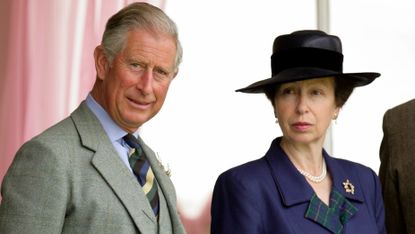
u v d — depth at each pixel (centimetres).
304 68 832
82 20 1209
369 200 878
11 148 1168
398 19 1398
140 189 708
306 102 823
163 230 722
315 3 1386
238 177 823
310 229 802
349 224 826
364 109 1387
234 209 806
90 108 735
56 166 646
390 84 1392
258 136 1345
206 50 1326
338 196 841
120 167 702
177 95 1301
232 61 1339
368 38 1391
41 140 660
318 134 834
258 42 1355
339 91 858
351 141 1381
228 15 1341
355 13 1389
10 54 1177
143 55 704
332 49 845
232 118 1332
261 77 1353
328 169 873
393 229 982
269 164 846
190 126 1305
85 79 1208
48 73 1188
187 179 1293
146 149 786
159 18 718
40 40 1190
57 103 1188
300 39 841
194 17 1322
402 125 988
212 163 1312
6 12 1182
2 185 648
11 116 1172
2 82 1173
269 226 802
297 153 854
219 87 1327
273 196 814
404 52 1396
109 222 661
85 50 1210
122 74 709
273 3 1367
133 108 718
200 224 1291
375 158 1388
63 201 639
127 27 707
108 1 1224
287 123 834
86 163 678
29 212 620
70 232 647
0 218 626
